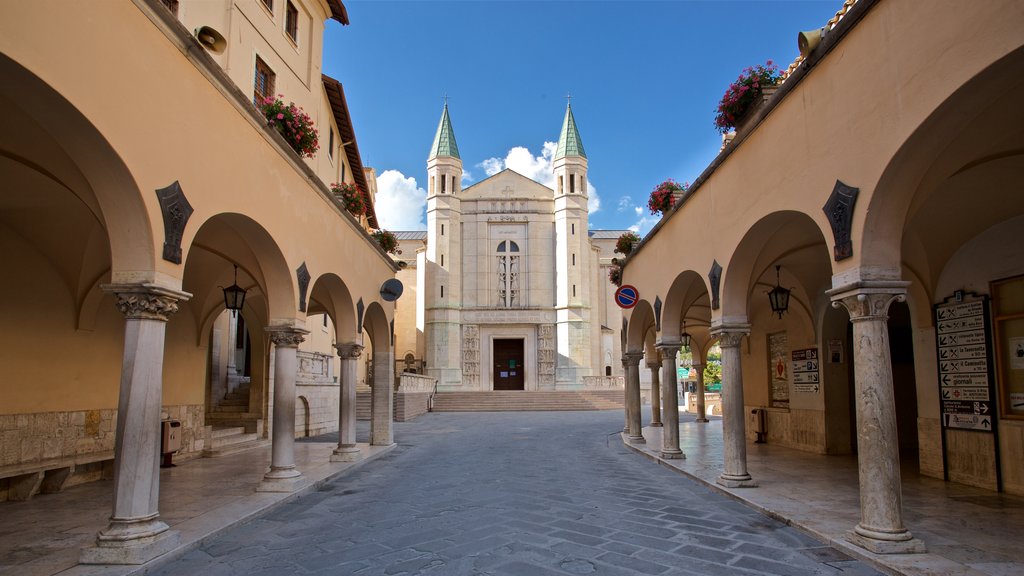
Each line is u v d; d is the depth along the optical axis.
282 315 9.87
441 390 43.53
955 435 9.56
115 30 5.60
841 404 13.68
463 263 46.44
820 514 7.38
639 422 16.55
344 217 12.67
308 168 10.27
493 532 6.86
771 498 8.44
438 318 44.62
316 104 19.38
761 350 17.03
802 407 14.65
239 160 8.00
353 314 13.61
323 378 22.09
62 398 9.94
